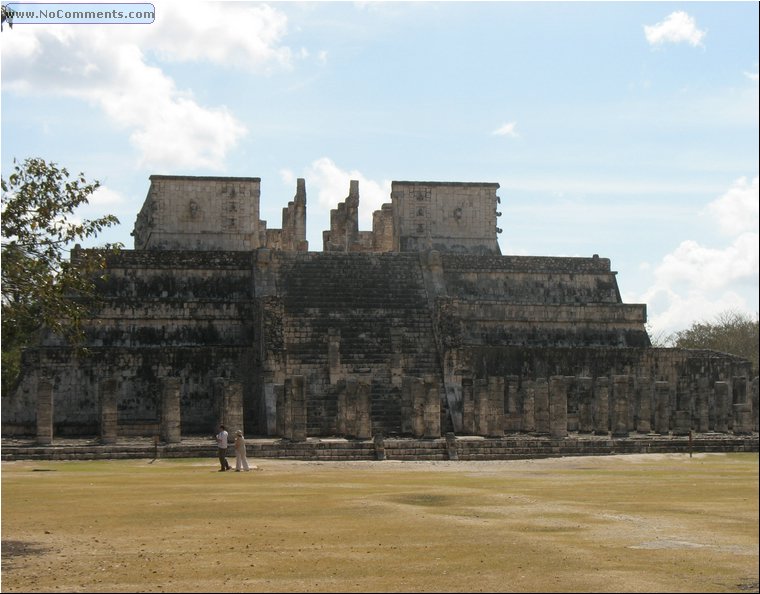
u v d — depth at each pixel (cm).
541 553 2386
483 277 7662
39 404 5394
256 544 2495
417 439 5728
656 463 5206
